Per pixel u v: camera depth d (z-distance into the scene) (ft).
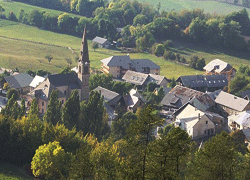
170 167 409.08
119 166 431.84
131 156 419.74
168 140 409.49
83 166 493.77
